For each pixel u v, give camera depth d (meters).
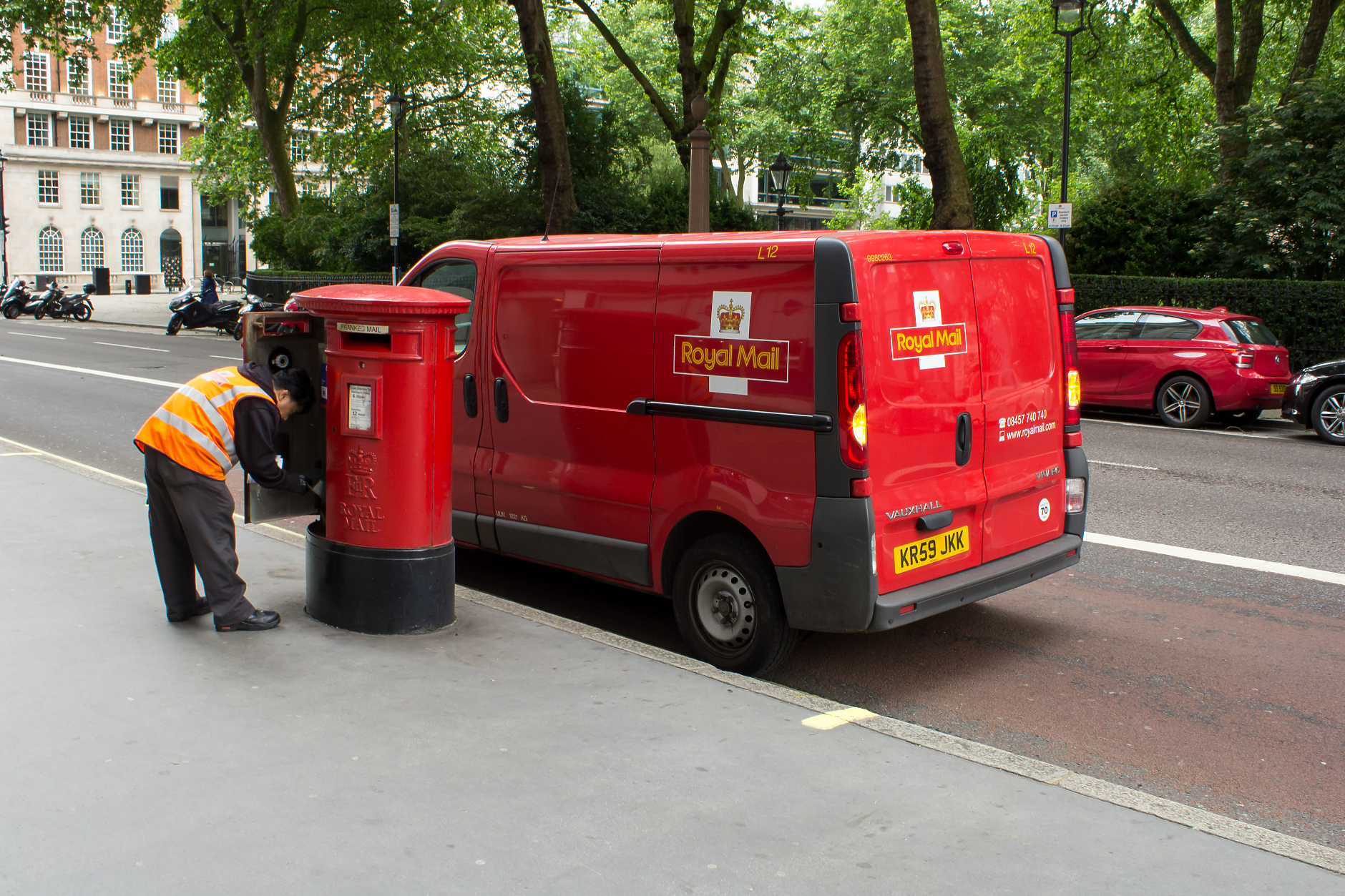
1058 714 4.75
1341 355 17.98
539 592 6.50
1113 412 16.38
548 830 3.23
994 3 42.69
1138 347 14.94
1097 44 27.53
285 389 5.02
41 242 63.12
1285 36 27.86
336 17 33.75
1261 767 4.23
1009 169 27.91
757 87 45.72
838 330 4.46
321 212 36.41
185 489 4.79
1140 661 5.43
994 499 5.24
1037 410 5.54
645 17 44.84
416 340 4.86
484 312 5.95
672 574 5.30
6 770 3.52
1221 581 6.84
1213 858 3.19
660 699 4.30
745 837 3.22
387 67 34.16
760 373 4.72
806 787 3.56
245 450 4.82
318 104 38.09
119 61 64.56
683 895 2.91
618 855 3.10
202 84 38.53
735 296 4.80
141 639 4.81
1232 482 10.22
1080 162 44.25
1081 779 3.69
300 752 3.71
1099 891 2.99
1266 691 5.04
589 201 31.72
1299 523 8.45
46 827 3.16
